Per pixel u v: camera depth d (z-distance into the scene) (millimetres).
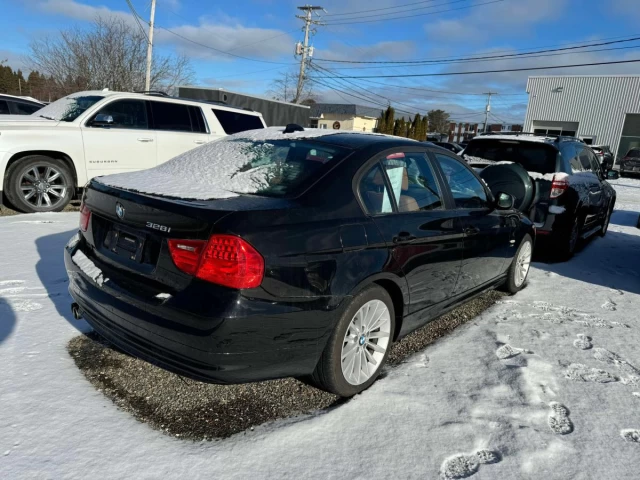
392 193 3256
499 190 5895
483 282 4340
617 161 35875
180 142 8391
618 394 3143
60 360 3094
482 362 3490
